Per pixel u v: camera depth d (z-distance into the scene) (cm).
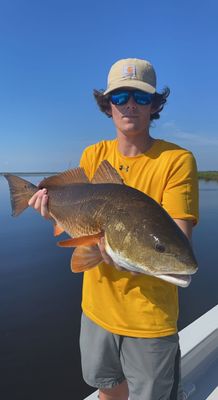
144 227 77
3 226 838
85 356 101
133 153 96
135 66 93
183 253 74
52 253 544
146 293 89
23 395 222
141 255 76
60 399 219
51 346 275
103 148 104
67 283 402
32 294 368
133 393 92
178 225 86
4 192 2100
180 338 135
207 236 665
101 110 107
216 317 149
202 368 138
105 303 94
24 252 554
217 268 460
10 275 435
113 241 80
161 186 91
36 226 827
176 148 93
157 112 104
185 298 366
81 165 108
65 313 326
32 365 250
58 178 108
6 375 239
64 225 100
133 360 91
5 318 318
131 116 92
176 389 92
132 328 90
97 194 89
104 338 95
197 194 91
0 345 277
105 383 99
